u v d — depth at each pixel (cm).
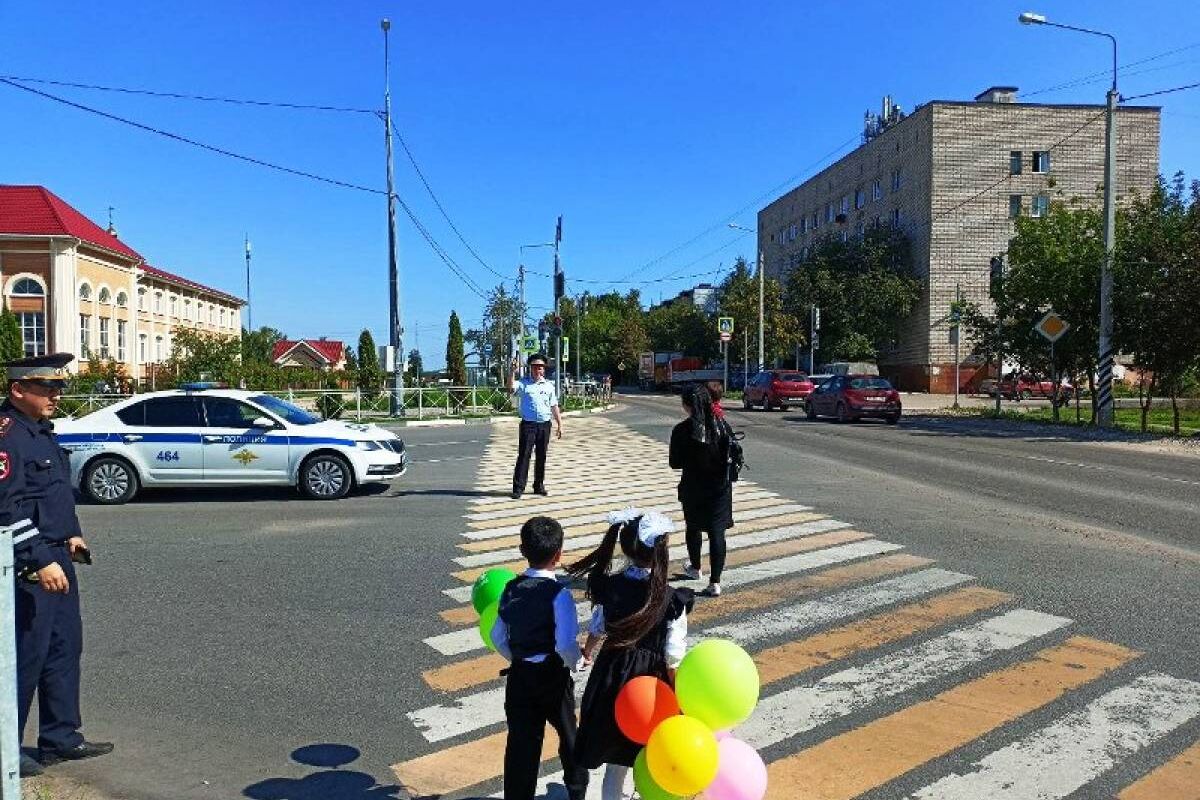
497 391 3384
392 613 663
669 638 342
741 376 5891
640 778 322
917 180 4788
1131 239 2309
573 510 1118
